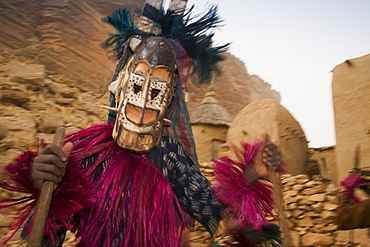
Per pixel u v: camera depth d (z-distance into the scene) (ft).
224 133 40.29
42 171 6.38
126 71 7.44
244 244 8.30
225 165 8.27
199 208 8.27
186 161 8.30
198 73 8.68
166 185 7.76
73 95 51.37
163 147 8.08
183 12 8.53
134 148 7.09
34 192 6.75
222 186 8.13
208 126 40.14
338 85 24.16
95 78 107.14
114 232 7.40
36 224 6.25
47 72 58.75
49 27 111.75
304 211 21.91
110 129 7.99
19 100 41.60
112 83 7.96
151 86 7.26
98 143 7.94
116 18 8.43
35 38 109.70
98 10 121.90
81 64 108.27
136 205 7.48
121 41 8.58
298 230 20.79
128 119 7.13
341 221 12.89
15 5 112.06
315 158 41.75
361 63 23.59
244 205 7.98
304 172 31.68
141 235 7.43
